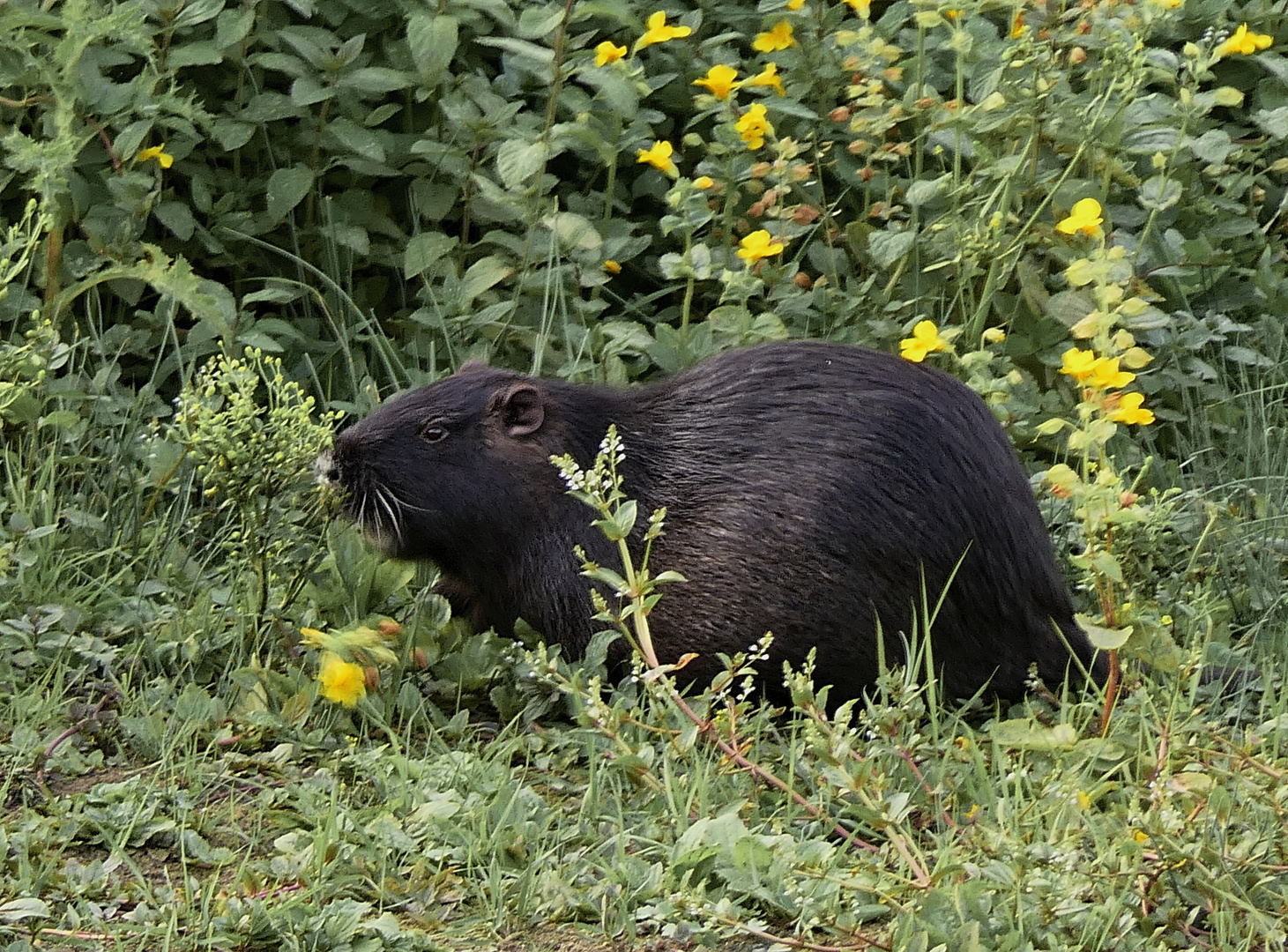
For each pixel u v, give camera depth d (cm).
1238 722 857
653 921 671
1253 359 1222
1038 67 1152
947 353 1130
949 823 742
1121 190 1250
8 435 1037
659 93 1271
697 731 760
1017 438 1112
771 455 892
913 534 871
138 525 991
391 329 1225
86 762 779
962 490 885
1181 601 966
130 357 1145
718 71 1137
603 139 1205
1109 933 662
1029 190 1177
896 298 1196
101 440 1047
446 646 937
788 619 870
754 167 1141
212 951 628
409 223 1245
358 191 1206
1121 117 1167
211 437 875
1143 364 809
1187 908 688
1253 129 1350
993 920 657
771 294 1147
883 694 782
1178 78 1280
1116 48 1136
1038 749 786
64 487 1017
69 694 843
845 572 866
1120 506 789
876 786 713
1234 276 1304
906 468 879
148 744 796
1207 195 1315
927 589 875
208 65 1184
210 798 766
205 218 1196
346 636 814
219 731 813
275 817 737
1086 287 1103
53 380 1073
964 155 1203
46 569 935
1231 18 1340
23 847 680
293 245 1203
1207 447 1178
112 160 1127
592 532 919
